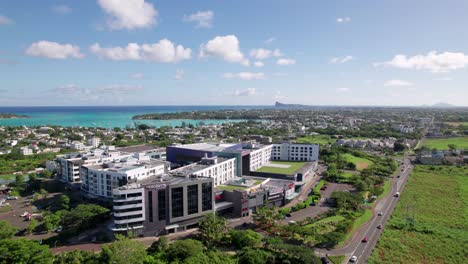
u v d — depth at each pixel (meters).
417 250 154.50
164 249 143.62
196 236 167.88
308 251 137.00
